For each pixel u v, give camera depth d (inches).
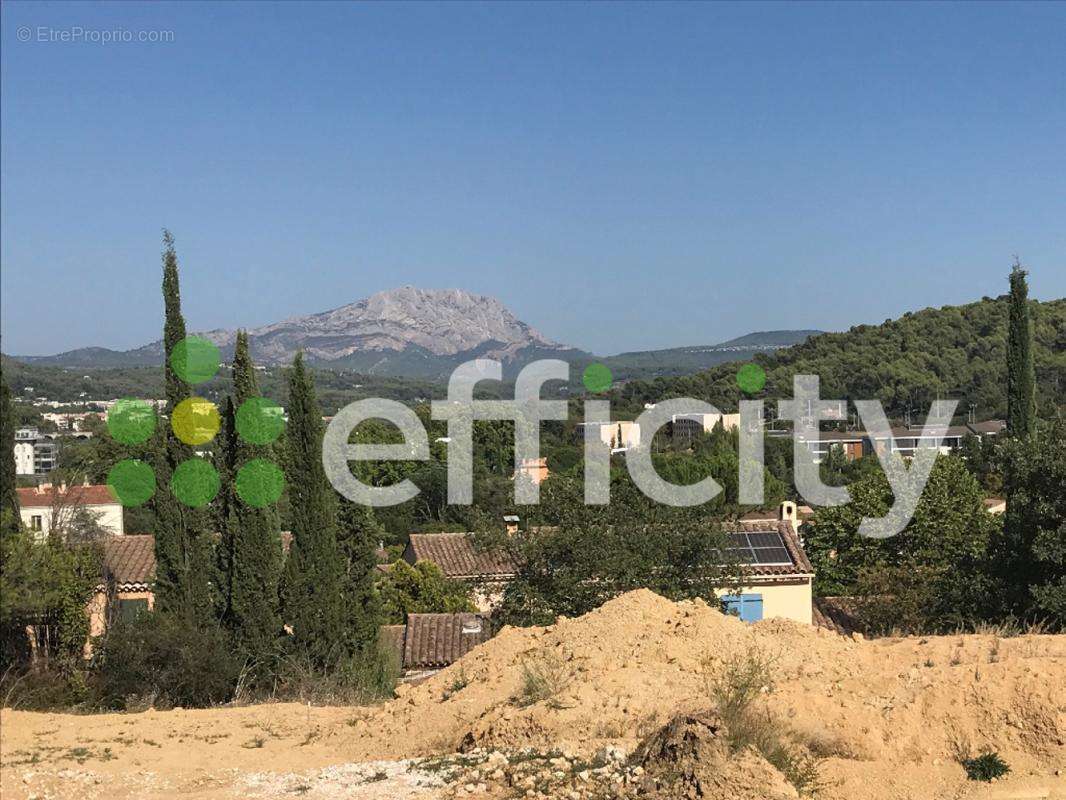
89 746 395.2
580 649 444.8
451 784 335.3
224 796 332.8
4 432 605.9
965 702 371.6
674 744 327.3
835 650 438.3
